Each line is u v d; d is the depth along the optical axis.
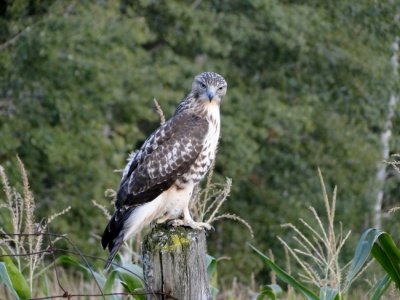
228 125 20.59
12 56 18.70
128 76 19.23
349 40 21.94
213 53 21.91
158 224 7.77
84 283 11.84
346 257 19.20
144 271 6.64
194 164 8.30
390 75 22.08
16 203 7.88
